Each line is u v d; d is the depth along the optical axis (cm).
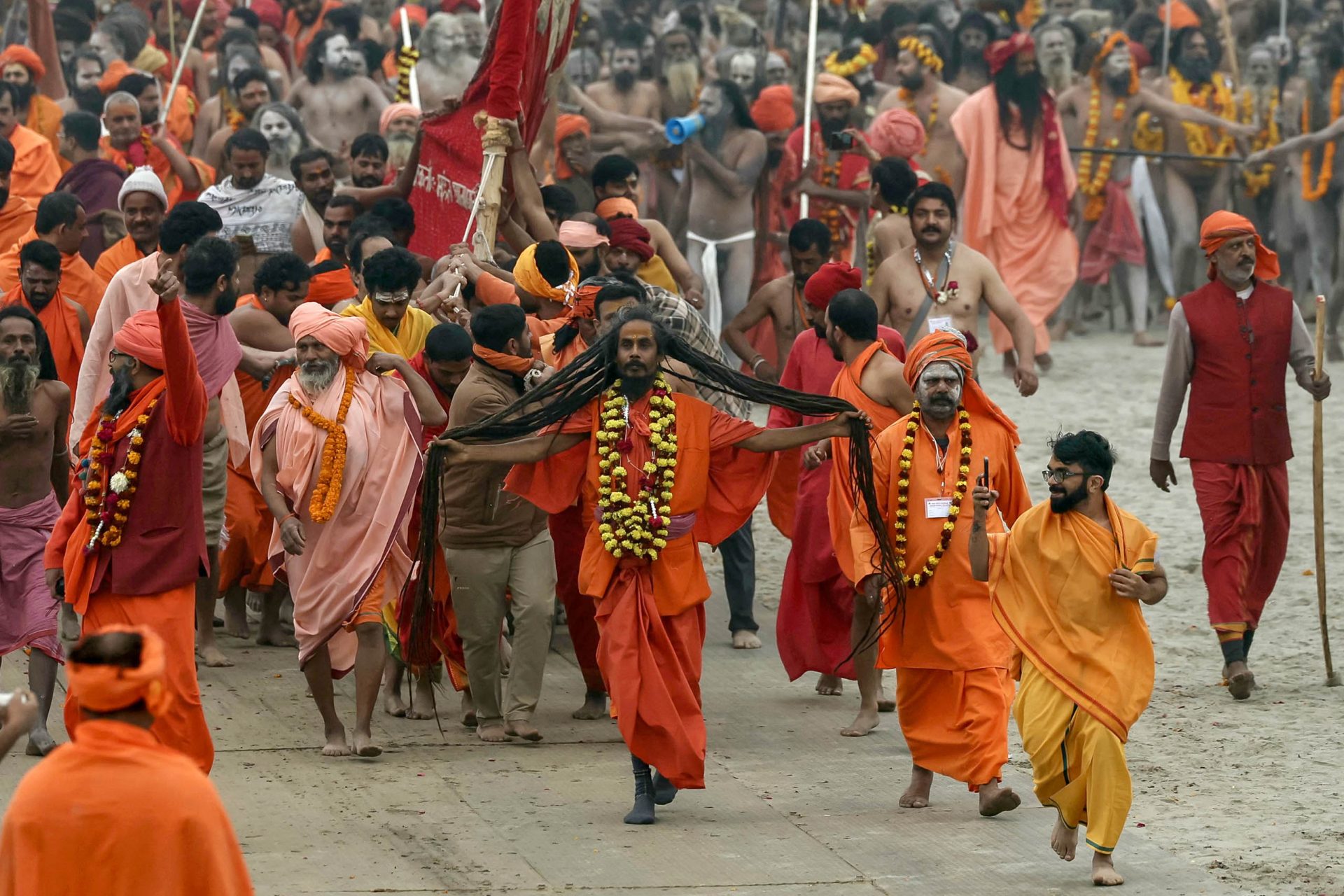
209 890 1377
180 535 2202
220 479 2862
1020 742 2653
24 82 4769
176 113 5256
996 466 2355
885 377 2636
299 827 2231
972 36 6122
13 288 3108
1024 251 5347
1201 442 2906
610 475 2247
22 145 4247
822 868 2122
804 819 2298
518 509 2547
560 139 4778
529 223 3262
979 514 2128
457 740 2622
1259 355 2886
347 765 2484
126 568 2188
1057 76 5988
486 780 2434
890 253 3597
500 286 2973
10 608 2475
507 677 2844
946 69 6294
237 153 3625
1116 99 5962
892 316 3316
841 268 2884
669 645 2248
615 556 2242
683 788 2284
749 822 2283
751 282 4725
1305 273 6047
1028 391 3284
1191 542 3738
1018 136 5338
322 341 2481
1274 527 2909
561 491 2305
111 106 4175
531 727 2606
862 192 4559
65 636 2978
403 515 2505
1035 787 2139
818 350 2894
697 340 2923
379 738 2622
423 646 2333
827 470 2758
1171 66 6275
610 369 2273
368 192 3444
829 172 4750
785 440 2277
